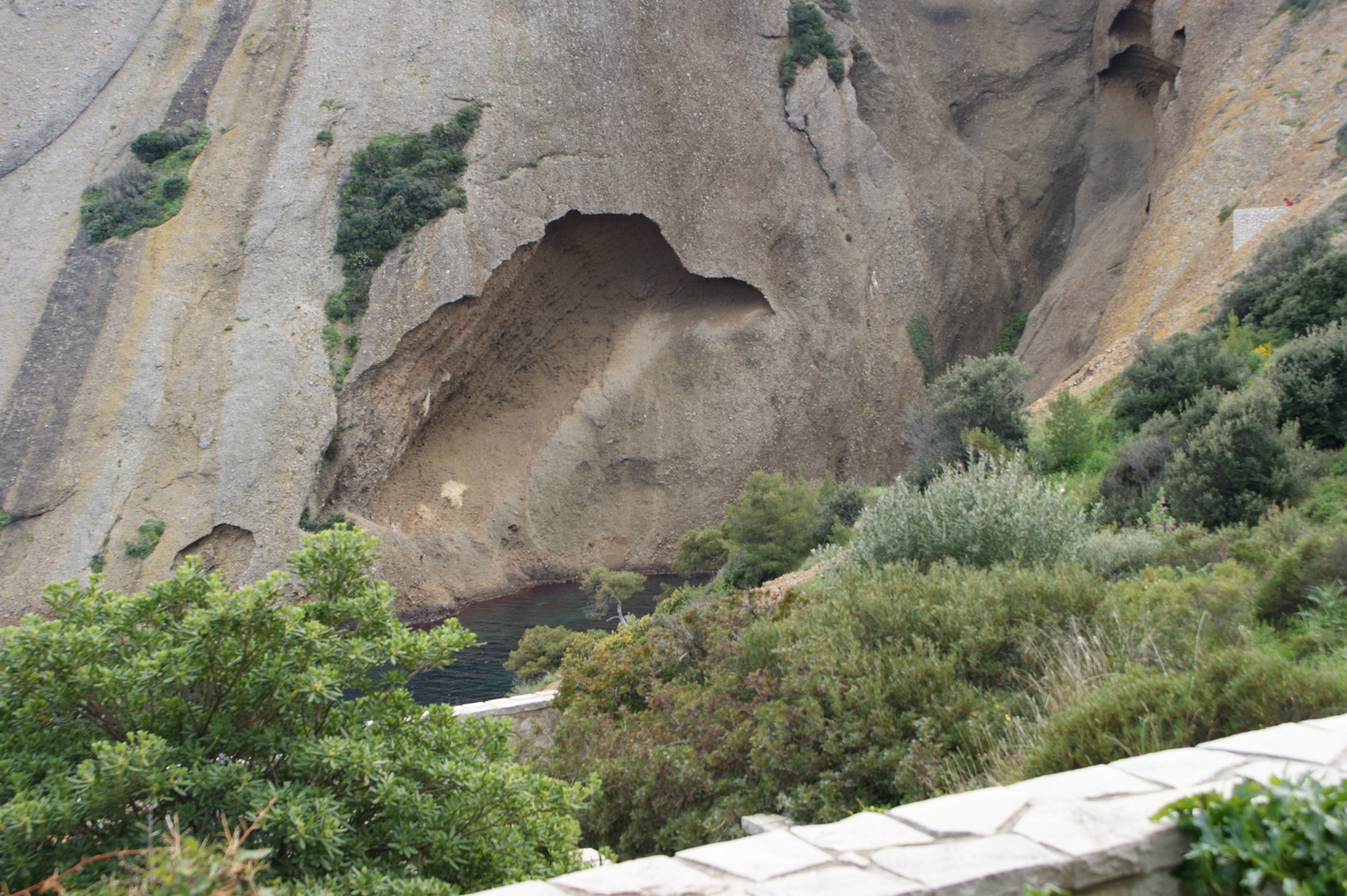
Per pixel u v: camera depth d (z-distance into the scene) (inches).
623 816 251.0
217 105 1568.7
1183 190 1246.3
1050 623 239.5
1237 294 754.2
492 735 165.8
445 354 1488.7
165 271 1391.5
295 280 1430.9
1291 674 161.2
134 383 1299.2
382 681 157.6
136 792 117.6
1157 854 88.8
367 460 1384.1
